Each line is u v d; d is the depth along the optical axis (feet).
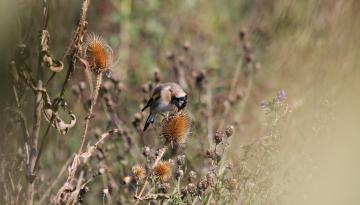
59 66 24.95
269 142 29.19
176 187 27.94
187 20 59.00
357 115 32.40
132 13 58.29
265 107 30.07
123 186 31.89
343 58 47.98
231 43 56.29
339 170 26.14
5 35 22.72
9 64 23.88
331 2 53.98
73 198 25.88
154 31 57.00
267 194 28.63
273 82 48.98
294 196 28.71
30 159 25.73
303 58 50.90
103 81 39.99
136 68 52.60
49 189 29.84
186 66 47.01
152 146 35.78
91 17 57.93
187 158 33.60
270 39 56.03
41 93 25.21
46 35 24.82
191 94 42.70
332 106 33.27
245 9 61.57
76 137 40.01
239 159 30.12
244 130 40.42
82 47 26.04
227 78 50.42
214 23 59.57
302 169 30.04
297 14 56.44
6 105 25.14
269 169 29.04
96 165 34.50
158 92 34.76
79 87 39.52
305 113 38.37
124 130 35.78
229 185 27.66
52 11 42.39
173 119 27.45
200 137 37.14
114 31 57.36
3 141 27.14
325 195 25.71
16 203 26.96
